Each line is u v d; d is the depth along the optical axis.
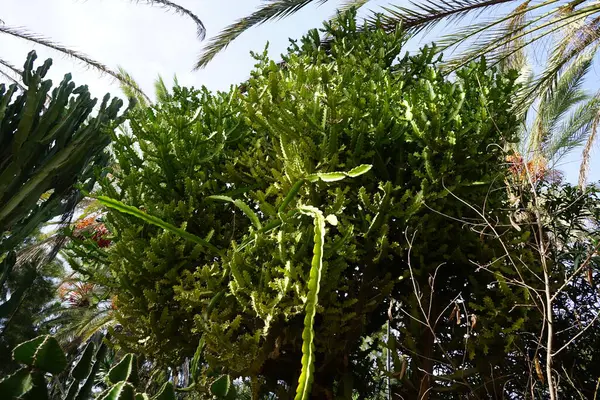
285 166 1.89
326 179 1.71
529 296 1.78
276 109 1.98
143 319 1.84
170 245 1.90
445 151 1.94
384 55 2.56
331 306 1.77
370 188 1.95
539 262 1.95
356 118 1.95
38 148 2.47
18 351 1.01
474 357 1.87
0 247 2.28
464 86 2.16
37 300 5.14
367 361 2.07
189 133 2.17
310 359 0.92
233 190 2.14
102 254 2.06
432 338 1.84
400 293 2.01
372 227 1.81
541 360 2.02
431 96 2.02
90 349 1.28
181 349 1.94
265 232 1.78
